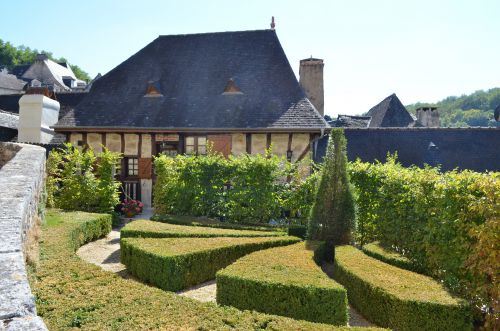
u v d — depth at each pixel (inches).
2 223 133.2
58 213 347.9
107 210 418.9
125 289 139.3
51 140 640.4
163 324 111.3
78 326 108.3
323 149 566.6
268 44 637.3
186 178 400.5
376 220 312.0
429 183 228.1
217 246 243.0
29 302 80.1
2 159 421.1
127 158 557.3
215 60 635.5
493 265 163.8
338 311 163.0
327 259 281.1
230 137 530.9
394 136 573.9
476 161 527.8
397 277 189.3
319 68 684.1
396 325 160.6
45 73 2049.7
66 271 157.5
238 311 124.3
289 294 166.9
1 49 2802.7
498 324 159.2
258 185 376.8
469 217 185.6
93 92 625.3
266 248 263.7
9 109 948.6
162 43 679.7
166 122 550.3
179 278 215.2
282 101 554.9
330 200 287.6
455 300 157.8
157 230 287.6
